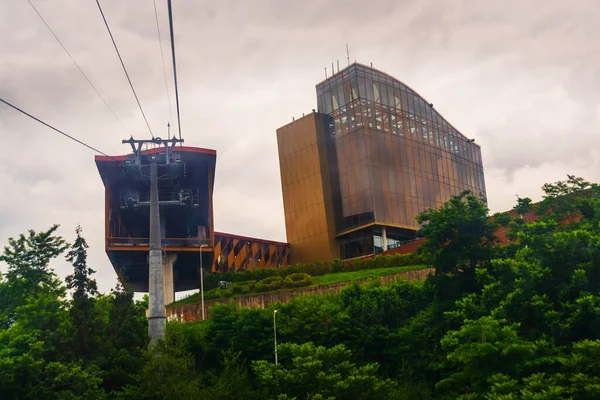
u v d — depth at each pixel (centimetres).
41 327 5350
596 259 4422
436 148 11881
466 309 4644
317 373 4588
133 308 6291
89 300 5947
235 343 5975
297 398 4616
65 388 4803
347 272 9200
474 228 5488
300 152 11588
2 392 4478
